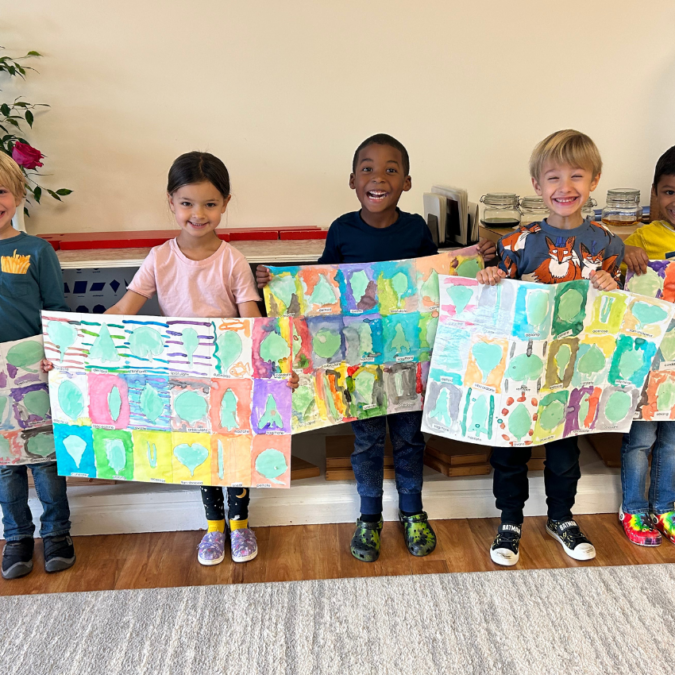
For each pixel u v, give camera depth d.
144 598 1.58
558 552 1.74
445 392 1.63
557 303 1.51
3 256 1.53
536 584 1.61
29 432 1.62
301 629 1.48
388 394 1.69
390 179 1.61
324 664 1.38
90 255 1.84
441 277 1.56
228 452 1.62
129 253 1.88
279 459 1.62
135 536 1.84
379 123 2.15
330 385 1.65
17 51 1.99
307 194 2.20
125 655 1.41
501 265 1.60
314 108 2.12
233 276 1.57
